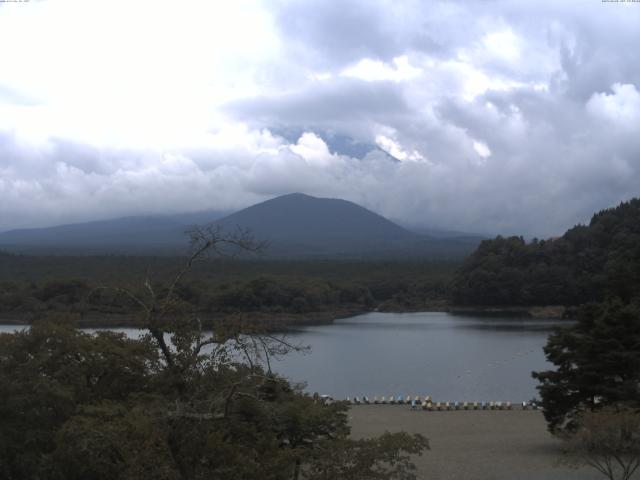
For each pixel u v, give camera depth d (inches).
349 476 802.2
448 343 4662.9
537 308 7426.2
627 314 1619.1
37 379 1050.1
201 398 793.6
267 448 810.8
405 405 2496.3
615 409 1355.8
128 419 746.2
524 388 2955.2
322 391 2896.2
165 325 797.2
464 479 1380.4
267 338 889.5
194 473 733.3
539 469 1444.4
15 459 991.0
